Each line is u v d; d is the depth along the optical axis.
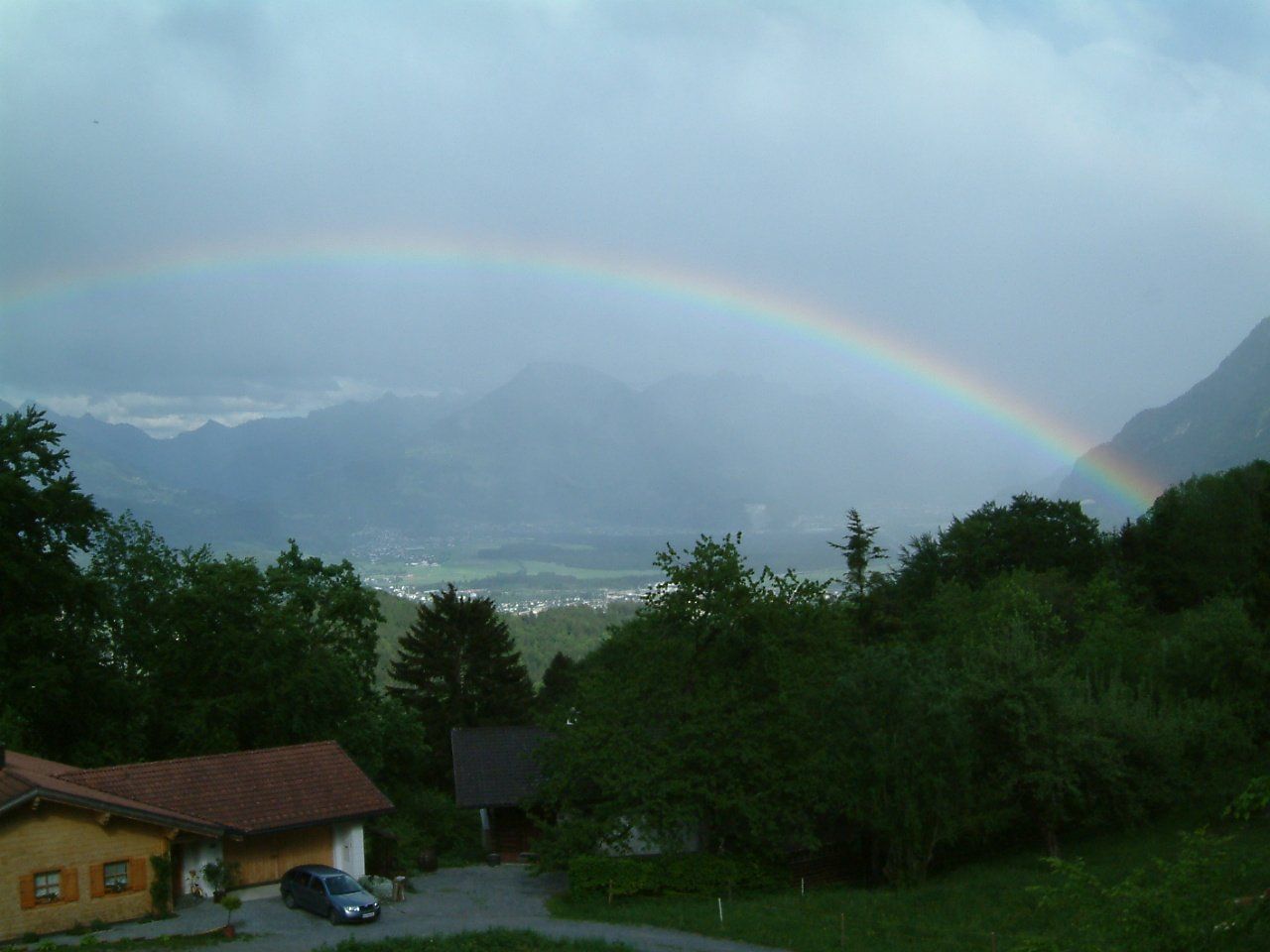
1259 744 38.22
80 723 43.84
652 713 37.69
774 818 35.34
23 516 41.75
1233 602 40.59
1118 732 33.72
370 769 51.56
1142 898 13.82
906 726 31.62
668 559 40.03
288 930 29.64
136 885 30.56
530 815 40.19
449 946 26.44
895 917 28.33
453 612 75.31
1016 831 37.50
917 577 84.12
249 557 54.47
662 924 29.95
